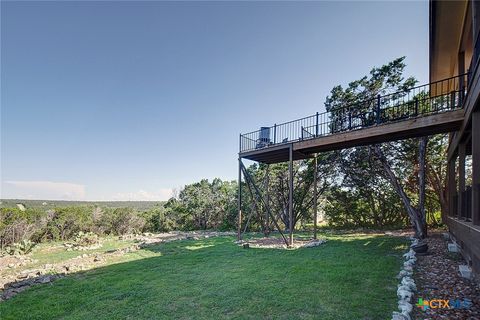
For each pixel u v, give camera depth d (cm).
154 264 605
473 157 412
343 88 1164
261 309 323
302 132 864
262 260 619
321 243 892
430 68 866
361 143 760
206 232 1503
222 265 577
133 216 1548
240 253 727
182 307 338
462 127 537
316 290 388
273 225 1490
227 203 1780
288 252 725
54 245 1005
